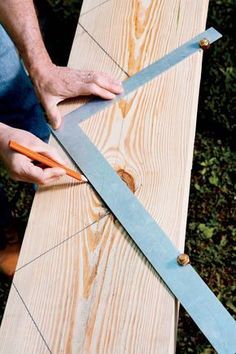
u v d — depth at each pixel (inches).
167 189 49.6
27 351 43.8
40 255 48.4
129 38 61.8
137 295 44.6
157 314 43.3
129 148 53.0
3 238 80.3
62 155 54.4
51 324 44.6
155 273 45.5
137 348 42.0
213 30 60.0
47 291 46.3
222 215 87.1
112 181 51.0
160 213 48.4
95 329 43.6
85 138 54.6
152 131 53.7
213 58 98.4
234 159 91.2
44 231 49.7
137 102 56.1
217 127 94.3
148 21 62.7
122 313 43.9
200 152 92.7
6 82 67.6
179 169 50.6
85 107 57.0
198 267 82.9
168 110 54.9
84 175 52.1
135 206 49.1
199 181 90.1
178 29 61.2
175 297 44.2
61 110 57.5
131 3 64.6
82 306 44.9
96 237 48.3
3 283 87.4
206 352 76.4
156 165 51.3
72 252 47.9
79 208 50.3
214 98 95.7
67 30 108.7
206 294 43.9
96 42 62.4
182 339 78.2
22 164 50.0
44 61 58.9
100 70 60.0
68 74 57.7
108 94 56.6
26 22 59.7
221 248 83.8
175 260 45.7
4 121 72.4
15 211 93.1
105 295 45.1
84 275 46.4
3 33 64.5
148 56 59.8
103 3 65.6
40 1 103.0
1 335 44.8
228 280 81.8
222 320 42.7
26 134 52.0
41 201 51.4
